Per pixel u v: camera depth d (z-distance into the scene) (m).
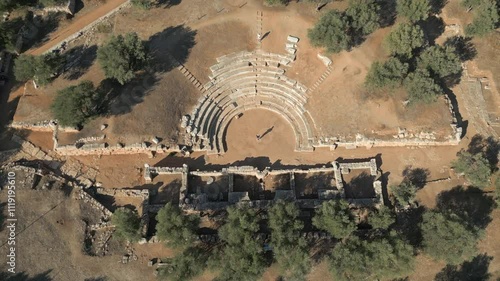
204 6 77.62
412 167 68.50
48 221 60.97
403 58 70.81
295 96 73.25
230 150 70.06
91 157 67.25
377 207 64.69
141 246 61.34
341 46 69.88
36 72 66.81
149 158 68.00
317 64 74.88
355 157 69.38
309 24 77.62
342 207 59.41
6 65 72.81
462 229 56.66
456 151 69.75
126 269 59.78
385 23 78.44
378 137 69.06
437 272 61.47
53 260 58.91
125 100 68.25
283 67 74.69
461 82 75.56
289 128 71.94
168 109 69.06
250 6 78.50
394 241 57.25
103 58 66.81
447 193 66.56
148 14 76.31
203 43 74.69
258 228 57.31
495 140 70.75
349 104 71.69
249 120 72.50
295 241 57.28
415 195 65.69
